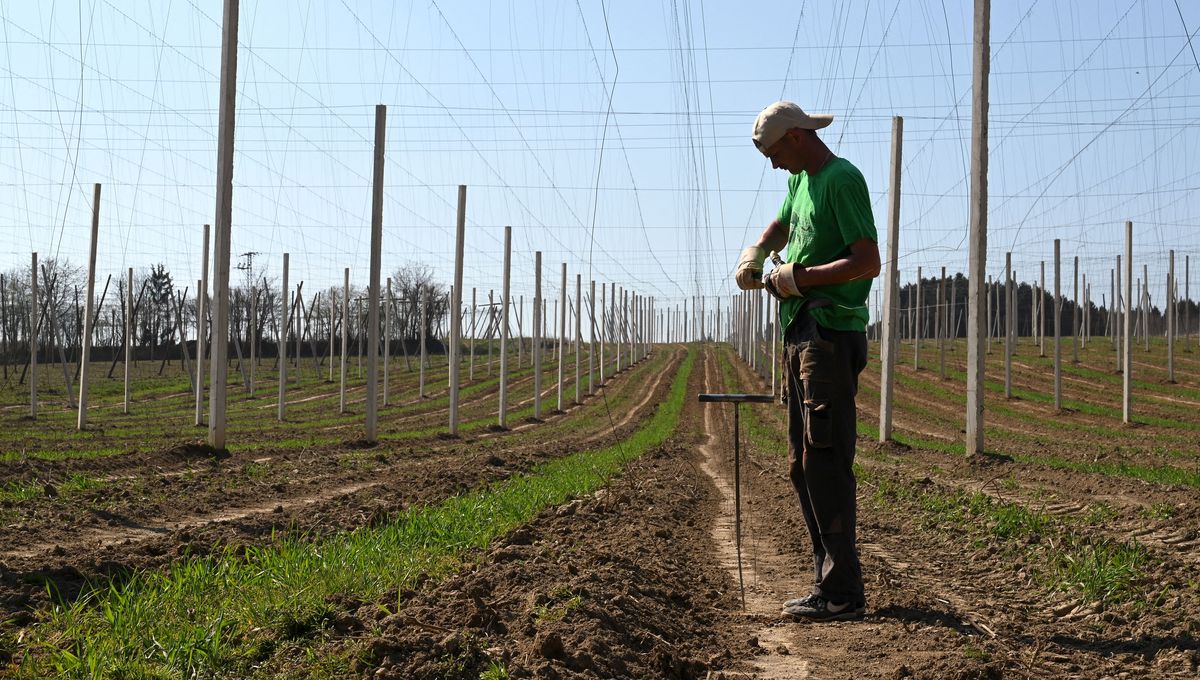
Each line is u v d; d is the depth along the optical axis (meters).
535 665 4.68
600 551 8.37
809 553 9.64
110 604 5.98
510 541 9.23
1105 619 6.50
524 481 16.14
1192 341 82.94
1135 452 24.09
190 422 37.31
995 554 9.53
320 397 57.53
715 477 21.45
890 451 25.28
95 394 53.53
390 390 65.25
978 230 21.08
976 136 21.05
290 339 90.06
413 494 14.18
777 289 5.86
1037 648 5.61
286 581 6.48
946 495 13.95
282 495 14.41
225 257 20.44
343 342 45.78
